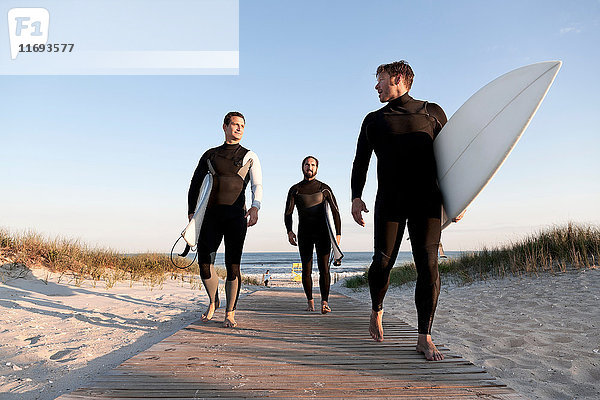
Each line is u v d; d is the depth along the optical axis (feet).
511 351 9.87
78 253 27.09
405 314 17.80
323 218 15.31
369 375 6.46
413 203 7.79
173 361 7.24
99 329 12.21
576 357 8.96
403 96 8.38
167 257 38.19
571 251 24.97
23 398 6.29
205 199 10.86
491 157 7.02
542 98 6.75
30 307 14.76
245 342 9.00
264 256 323.98
